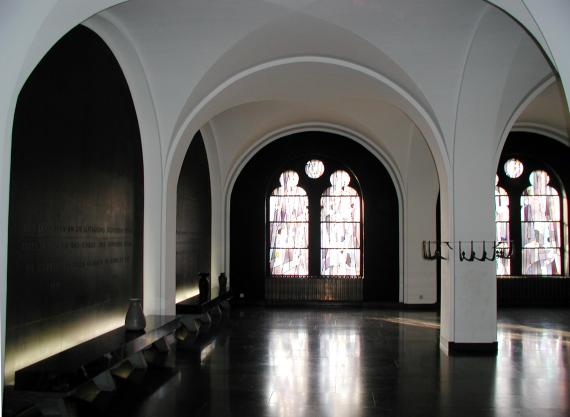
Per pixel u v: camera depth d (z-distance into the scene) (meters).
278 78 9.93
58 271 6.48
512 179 15.38
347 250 15.56
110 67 8.01
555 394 6.69
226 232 15.26
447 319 9.16
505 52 7.84
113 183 8.12
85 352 6.28
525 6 4.70
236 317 13.01
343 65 9.03
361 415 5.86
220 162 14.73
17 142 5.55
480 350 9.04
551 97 12.45
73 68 6.83
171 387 6.88
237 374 7.54
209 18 7.64
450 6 7.26
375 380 7.29
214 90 9.20
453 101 8.72
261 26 7.91
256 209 15.52
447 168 8.98
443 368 7.95
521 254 15.32
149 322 8.41
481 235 8.97
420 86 8.64
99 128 7.62
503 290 15.05
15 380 5.22
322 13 7.65
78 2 4.97
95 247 7.52
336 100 12.95
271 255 15.66
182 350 9.12
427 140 9.48
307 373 7.63
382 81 8.99
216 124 13.87
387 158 14.81
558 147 15.22
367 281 15.27
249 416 5.80
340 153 15.44
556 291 14.99
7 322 5.41
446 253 9.23
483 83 8.37
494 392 6.76
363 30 8.00
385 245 15.29
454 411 6.02
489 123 8.78
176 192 10.38
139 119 9.16
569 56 4.59
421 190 14.65
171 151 9.30
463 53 8.08
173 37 8.00
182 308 10.62
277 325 11.80
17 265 5.58
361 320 12.59
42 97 6.05
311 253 15.57
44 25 4.72
